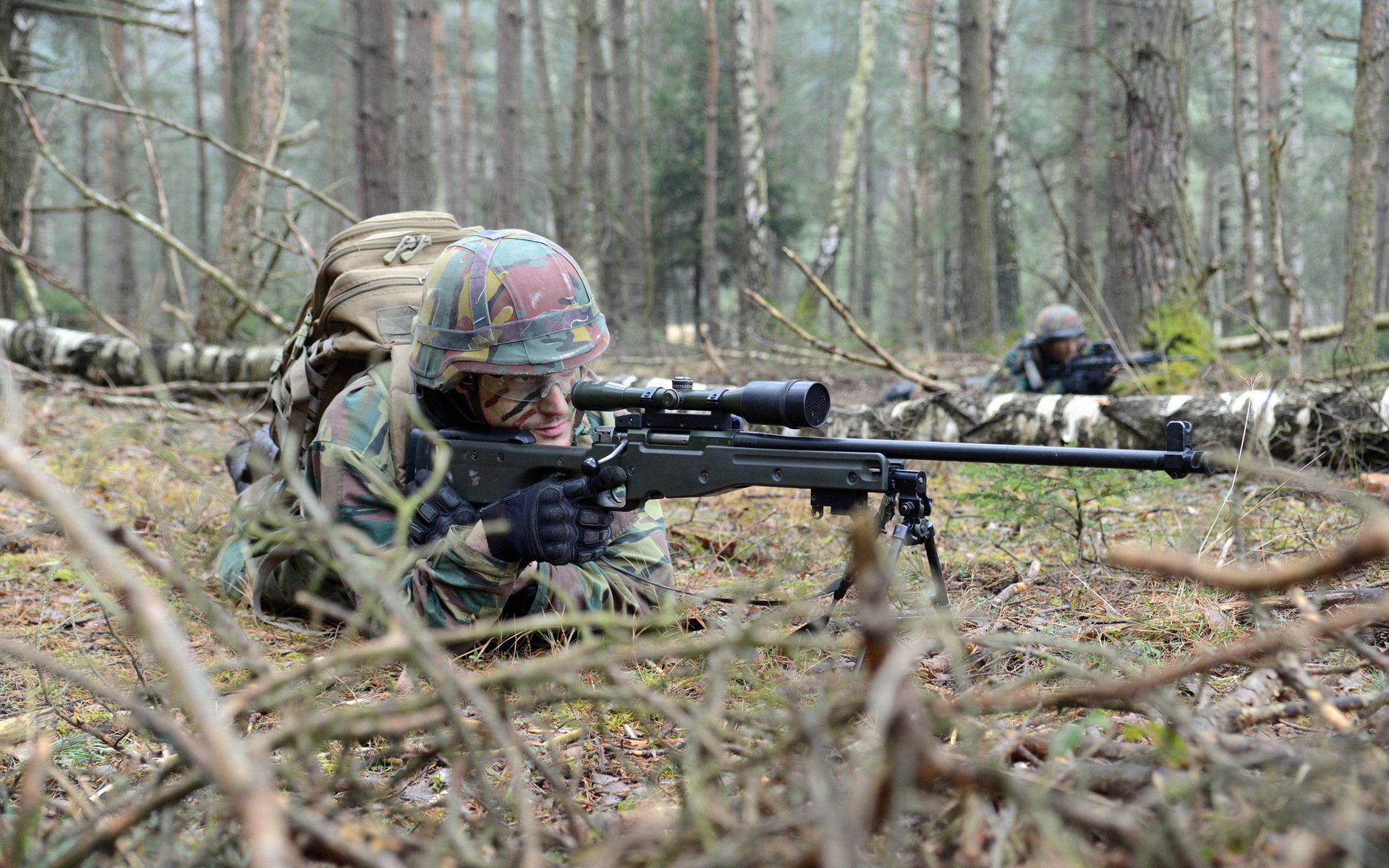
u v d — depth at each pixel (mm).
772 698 2000
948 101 28359
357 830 1555
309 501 1497
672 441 3109
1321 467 6035
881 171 52125
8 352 9945
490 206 26547
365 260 4121
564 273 3484
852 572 2939
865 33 21531
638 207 28484
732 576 4414
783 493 5934
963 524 5293
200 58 26703
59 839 1655
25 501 5746
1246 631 2980
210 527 5230
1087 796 1573
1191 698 2412
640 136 25453
